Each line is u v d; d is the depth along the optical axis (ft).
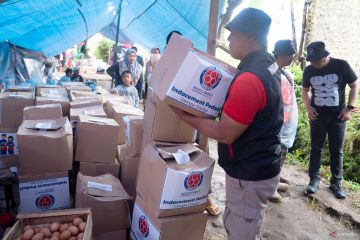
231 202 6.25
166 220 6.50
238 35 5.82
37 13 12.22
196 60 5.79
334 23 22.29
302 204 12.01
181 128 7.40
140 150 8.59
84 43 44.83
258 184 5.96
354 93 11.59
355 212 11.39
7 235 5.89
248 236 6.15
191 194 6.60
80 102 10.91
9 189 9.56
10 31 14.23
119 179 9.25
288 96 10.71
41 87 13.01
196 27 18.89
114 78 21.07
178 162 6.52
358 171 15.15
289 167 15.34
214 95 6.02
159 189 6.40
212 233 9.77
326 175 14.32
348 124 15.47
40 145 7.93
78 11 15.52
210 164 6.75
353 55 22.53
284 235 10.09
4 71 17.85
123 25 26.16
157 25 21.42
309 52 11.53
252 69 5.53
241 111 5.41
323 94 11.87
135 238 7.50
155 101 7.22
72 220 6.64
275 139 5.96
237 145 5.90
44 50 21.59
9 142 10.05
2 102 9.91
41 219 6.49
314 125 12.35
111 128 8.85
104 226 7.63
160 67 6.63
